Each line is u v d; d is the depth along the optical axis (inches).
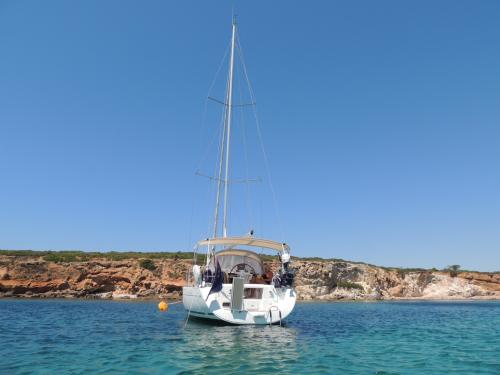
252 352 547.5
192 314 881.5
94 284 2226.9
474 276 4143.7
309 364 482.0
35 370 435.2
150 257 2551.7
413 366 484.4
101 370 436.5
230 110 1173.1
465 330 911.7
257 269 966.4
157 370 437.7
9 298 2032.5
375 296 3326.8
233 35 1210.6
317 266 3198.8
